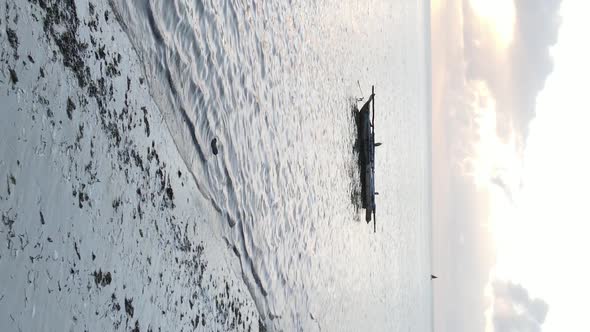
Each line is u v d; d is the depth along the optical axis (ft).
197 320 10.94
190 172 11.55
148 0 10.33
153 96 10.32
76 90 7.61
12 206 6.12
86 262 7.39
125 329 8.27
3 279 5.88
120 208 8.49
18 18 6.45
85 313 7.25
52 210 6.76
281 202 17.07
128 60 9.43
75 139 7.44
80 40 7.88
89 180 7.69
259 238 15.08
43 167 6.68
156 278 9.40
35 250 6.38
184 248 10.75
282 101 17.98
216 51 13.35
